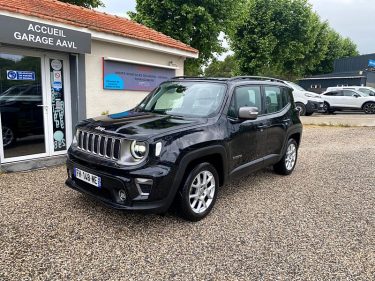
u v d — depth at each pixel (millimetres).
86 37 6789
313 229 3906
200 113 4406
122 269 2963
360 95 20344
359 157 8117
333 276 2963
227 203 4695
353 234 3803
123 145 3521
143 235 3609
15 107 6250
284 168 6148
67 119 7199
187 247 3387
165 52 9344
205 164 4016
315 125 15156
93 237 3527
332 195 5180
